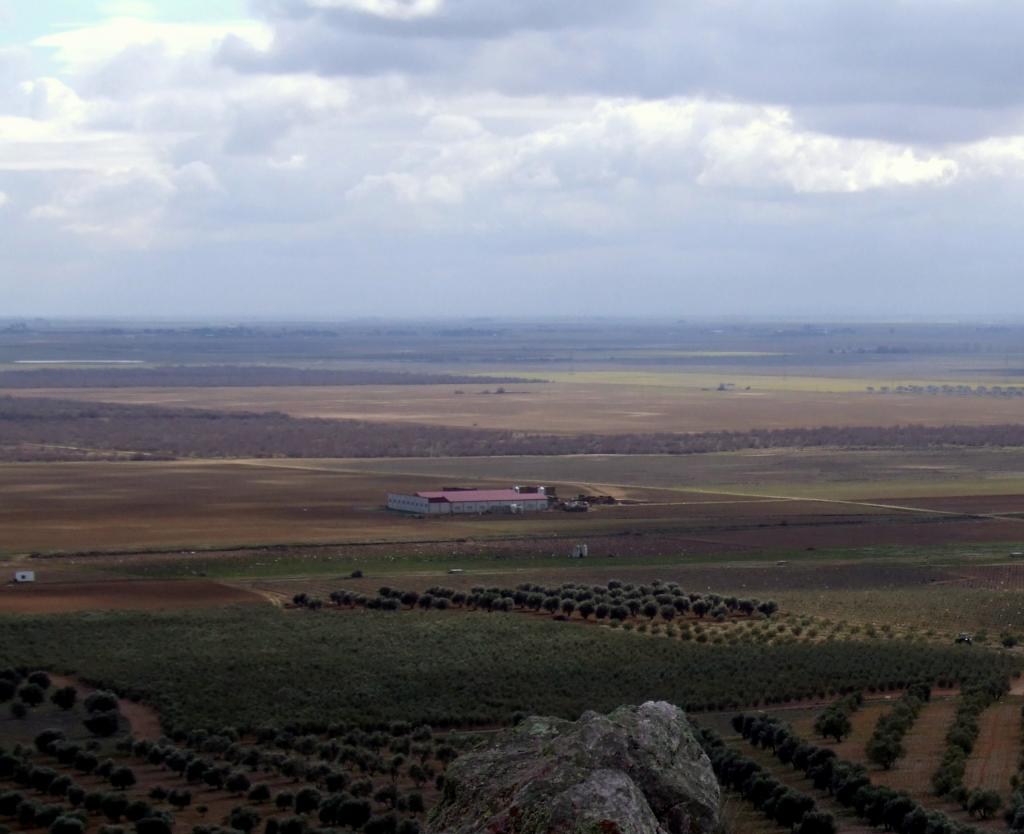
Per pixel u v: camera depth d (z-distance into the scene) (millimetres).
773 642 132125
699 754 21844
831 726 95188
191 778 84500
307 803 78000
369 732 97938
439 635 131000
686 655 124000
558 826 19125
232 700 106000
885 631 139250
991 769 85125
